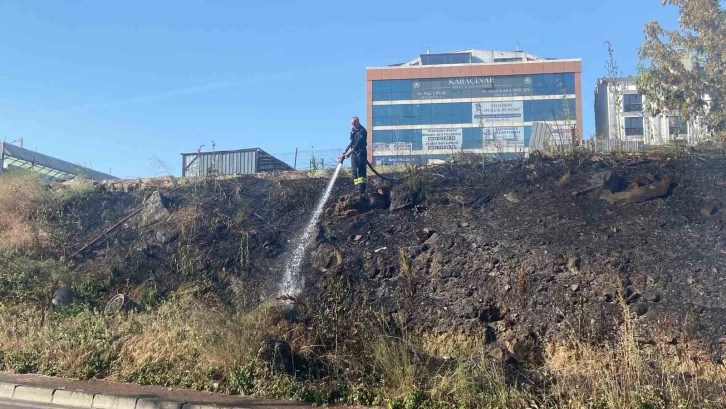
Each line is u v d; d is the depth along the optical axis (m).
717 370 8.03
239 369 8.66
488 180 13.23
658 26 14.66
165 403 7.97
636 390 7.18
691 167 12.41
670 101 14.58
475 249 11.11
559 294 9.70
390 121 56.66
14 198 15.09
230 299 11.42
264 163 17.34
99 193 15.79
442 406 7.50
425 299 10.31
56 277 12.42
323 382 8.42
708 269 9.68
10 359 10.01
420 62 61.41
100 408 8.23
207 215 13.91
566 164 13.16
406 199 12.95
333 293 10.50
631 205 11.53
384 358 8.28
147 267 12.73
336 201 13.48
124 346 9.84
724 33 14.24
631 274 9.83
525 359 8.81
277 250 12.59
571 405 7.15
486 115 54.91
